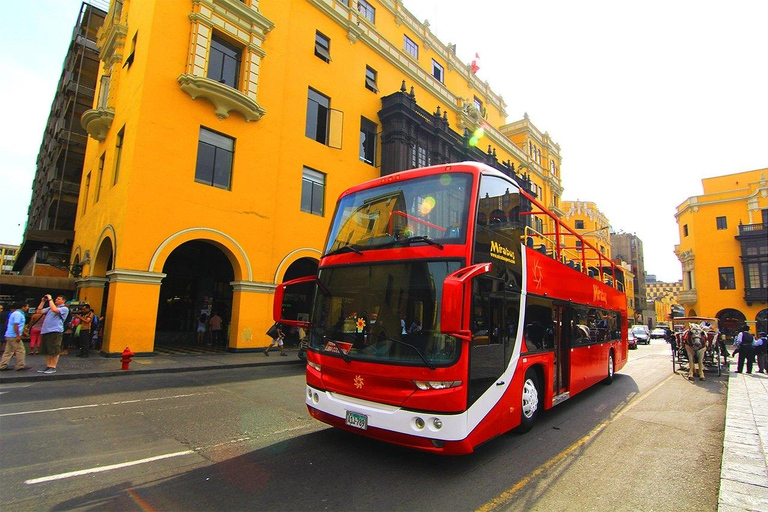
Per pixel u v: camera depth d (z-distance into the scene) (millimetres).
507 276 5824
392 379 4664
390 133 21438
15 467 4465
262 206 16375
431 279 4824
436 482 4414
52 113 34156
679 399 9406
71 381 9422
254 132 16328
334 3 20531
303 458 5000
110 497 3854
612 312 12312
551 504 3990
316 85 19312
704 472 4898
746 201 40469
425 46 27938
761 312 38562
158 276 13281
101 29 20641
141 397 8016
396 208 5641
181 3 14664
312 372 5527
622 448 5766
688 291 43094
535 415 6641
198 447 5293
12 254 77188
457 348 4508
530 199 7098
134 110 13898
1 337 12367
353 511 3713
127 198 12945
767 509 3779
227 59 15953
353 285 5484
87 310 12891
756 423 6973
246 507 3730
